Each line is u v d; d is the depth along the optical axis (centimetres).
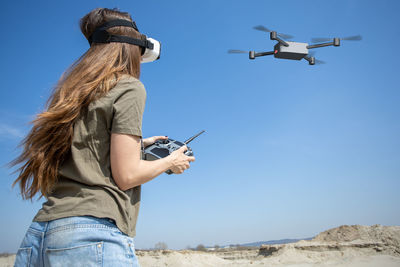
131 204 173
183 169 201
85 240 145
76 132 161
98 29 187
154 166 175
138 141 166
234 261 4094
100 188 157
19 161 163
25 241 156
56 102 169
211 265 3884
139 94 170
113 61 177
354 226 3891
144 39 199
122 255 152
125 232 157
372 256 3123
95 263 144
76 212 149
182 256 4022
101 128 163
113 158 160
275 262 3472
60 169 160
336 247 3478
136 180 164
